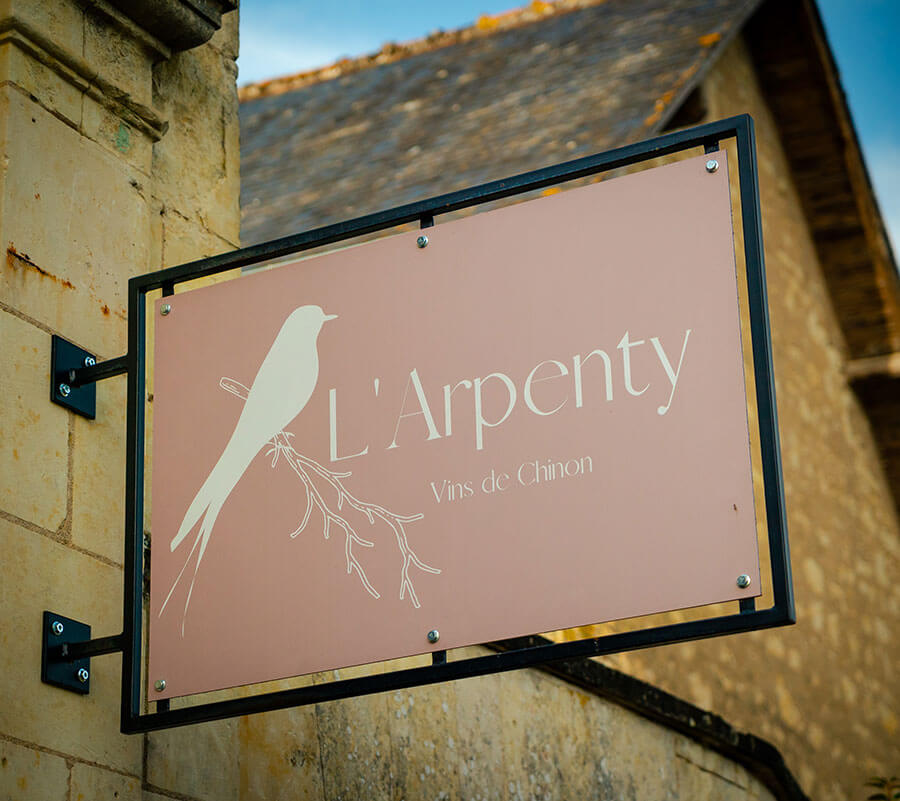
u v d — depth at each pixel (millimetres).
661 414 3365
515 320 3586
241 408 3816
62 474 3992
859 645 11008
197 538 3740
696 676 9008
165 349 3963
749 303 3373
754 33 11586
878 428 12328
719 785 6801
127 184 4461
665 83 10031
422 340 3672
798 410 11250
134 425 3916
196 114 4910
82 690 3816
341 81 13531
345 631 3510
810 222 12227
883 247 12055
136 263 4418
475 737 5449
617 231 3557
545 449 3445
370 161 11195
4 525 3777
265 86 14055
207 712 3598
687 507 3281
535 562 3375
